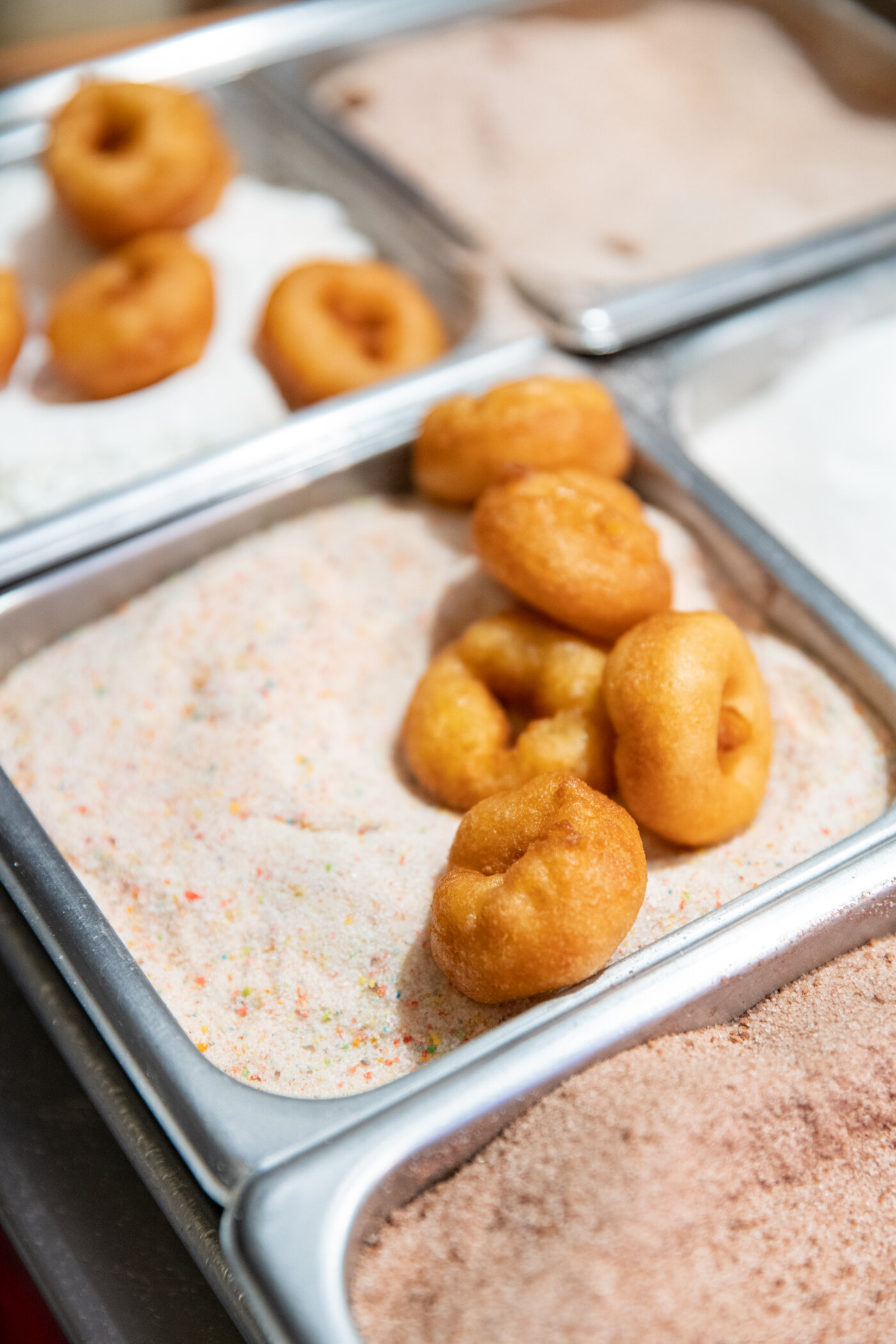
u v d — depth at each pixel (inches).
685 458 23.0
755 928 19.2
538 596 20.7
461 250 25.5
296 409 24.8
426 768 20.8
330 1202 18.0
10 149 27.2
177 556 22.6
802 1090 18.9
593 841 19.0
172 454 24.0
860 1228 18.6
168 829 20.9
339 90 29.4
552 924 18.8
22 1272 20.3
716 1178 18.3
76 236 26.6
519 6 30.4
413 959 19.9
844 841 19.8
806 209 28.0
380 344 25.0
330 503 23.3
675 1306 17.8
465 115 29.2
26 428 24.3
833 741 21.2
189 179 25.7
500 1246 18.2
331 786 21.1
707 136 29.5
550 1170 18.3
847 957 19.6
